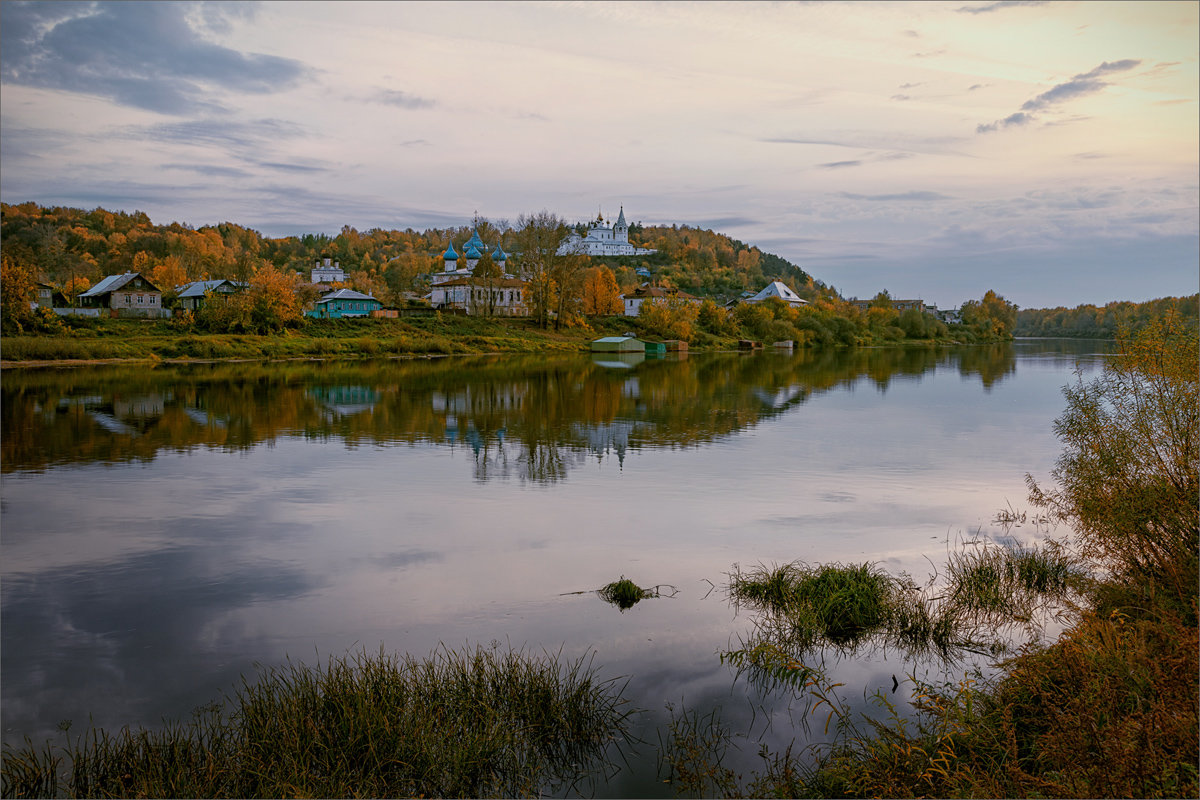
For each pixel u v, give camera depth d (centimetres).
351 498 2020
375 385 4928
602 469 2377
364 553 1566
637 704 952
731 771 811
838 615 1188
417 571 1458
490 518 1827
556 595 1325
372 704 871
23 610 1274
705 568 1466
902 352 10781
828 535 1689
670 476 2281
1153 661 823
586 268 12106
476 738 841
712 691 984
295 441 2869
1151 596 1074
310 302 10612
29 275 7994
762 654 1073
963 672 1039
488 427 3212
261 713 875
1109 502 1220
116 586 1383
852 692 988
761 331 12194
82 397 4125
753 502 1977
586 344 9956
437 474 2312
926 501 1989
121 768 798
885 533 1706
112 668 1059
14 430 3075
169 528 1750
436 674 984
